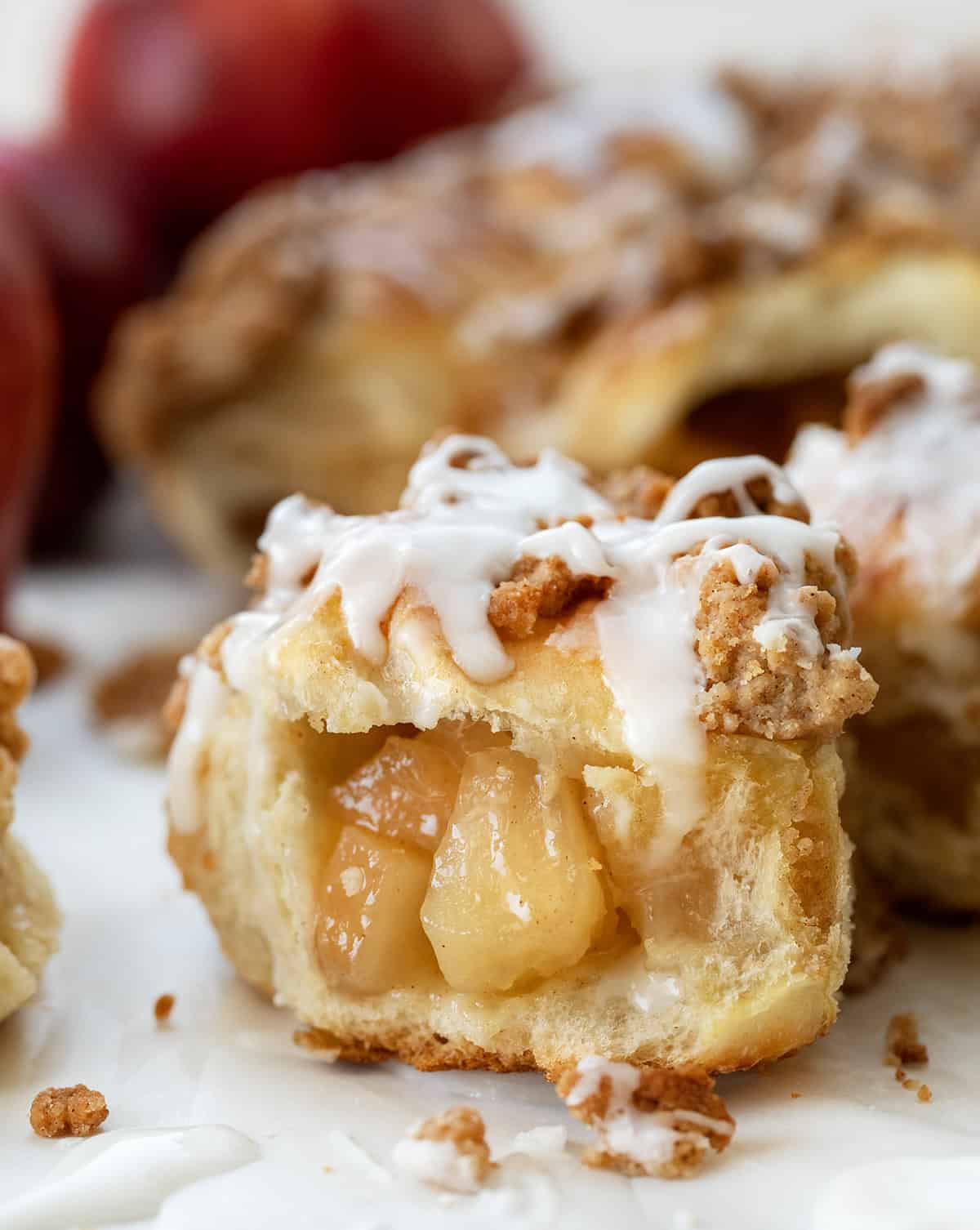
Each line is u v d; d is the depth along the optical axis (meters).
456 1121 0.34
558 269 0.51
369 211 0.55
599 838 0.35
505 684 0.35
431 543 0.36
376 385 0.51
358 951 0.36
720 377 0.49
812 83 0.58
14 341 0.48
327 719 0.36
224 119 0.66
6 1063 0.36
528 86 0.71
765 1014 0.35
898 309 0.49
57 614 0.55
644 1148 0.34
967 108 0.56
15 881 0.37
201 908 0.40
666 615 0.35
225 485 0.54
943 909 0.40
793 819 0.35
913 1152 0.34
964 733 0.39
